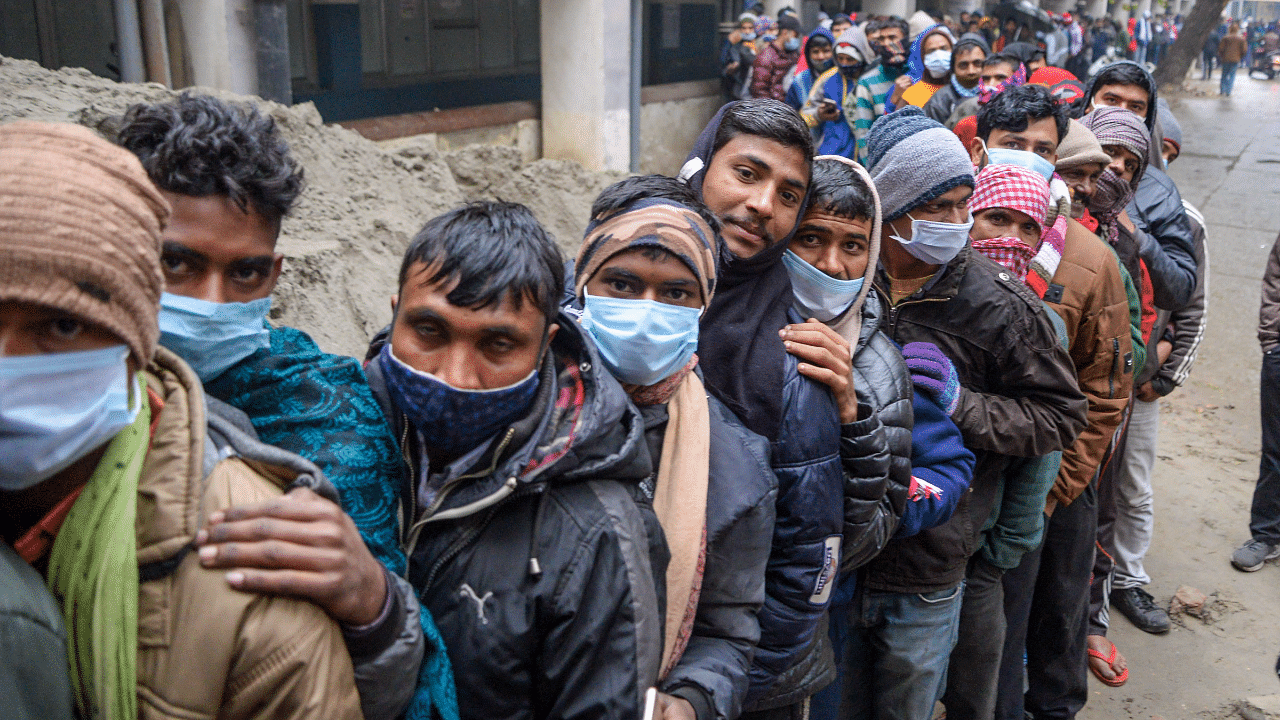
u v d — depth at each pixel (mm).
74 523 926
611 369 1528
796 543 1748
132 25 5199
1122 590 4188
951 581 2355
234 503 978
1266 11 69375
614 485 1329
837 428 1791
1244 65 37688
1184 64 24688
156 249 901
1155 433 3988
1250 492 5320
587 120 8648
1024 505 2525
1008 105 2830
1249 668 3832
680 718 1381
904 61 7469
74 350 840
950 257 2260
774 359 1734
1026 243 2564
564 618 1251
